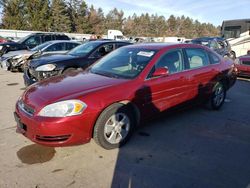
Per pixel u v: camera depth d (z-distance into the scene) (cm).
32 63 697
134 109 379
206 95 511
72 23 7162
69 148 358
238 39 1630
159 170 311
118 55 461
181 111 488
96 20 7825
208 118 497
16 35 3039
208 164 327
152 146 372
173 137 404
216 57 547
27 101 339
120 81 370
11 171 302
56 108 309
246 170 314
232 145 381
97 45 766
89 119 325
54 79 406
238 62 958
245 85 867
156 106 404
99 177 295
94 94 331
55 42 1073
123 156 342
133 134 410
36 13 5688
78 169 310
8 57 1066
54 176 295
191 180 292
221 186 282
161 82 402
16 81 855
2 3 5622
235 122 479
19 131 347
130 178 294
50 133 306
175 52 446
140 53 431
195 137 407
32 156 336
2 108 538
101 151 353
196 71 473
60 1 6450
